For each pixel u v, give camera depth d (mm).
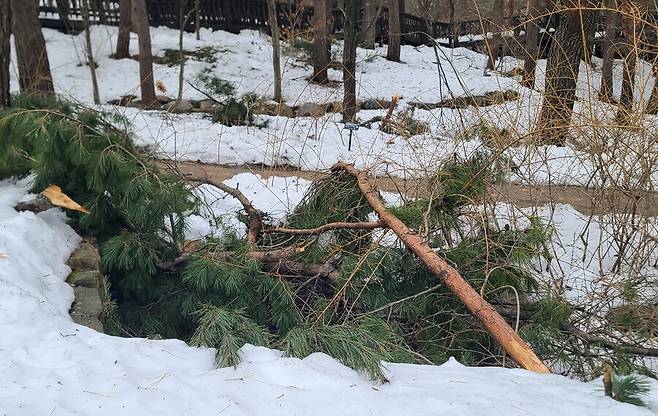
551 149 6953
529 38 12383
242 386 2807
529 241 4961
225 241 4918
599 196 5914
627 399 2719
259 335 3510
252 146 10758
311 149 10586
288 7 21016
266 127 11984
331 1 22359
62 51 18500
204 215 5547
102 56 18328
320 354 3158
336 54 19812
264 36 21797
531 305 4559
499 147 5340
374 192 5062
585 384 3012
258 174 8828
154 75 17188
